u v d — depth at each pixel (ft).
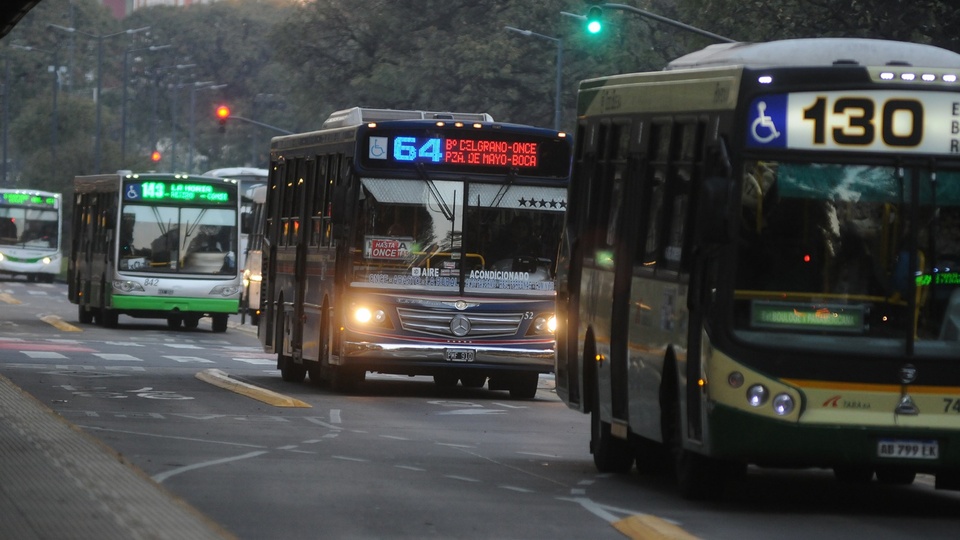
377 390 223.92
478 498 114.93
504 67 598.34
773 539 98.43
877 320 108.37
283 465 132.16
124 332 368.48
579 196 145.69
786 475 138.31
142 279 374.63
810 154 109.60
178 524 91.09
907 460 107.45
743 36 388.16
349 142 208.33
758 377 107.45
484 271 207.62
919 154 109.60
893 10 348.59
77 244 417.90
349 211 205.87
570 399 145.38
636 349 125.18
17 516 92.99
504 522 103.14
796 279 108.58
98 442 132.67
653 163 125.49
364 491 116.78
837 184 109.40
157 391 208.03
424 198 207.00
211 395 203.82
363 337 204.74
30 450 125.80
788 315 108.27
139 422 166.40
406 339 205.57
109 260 377.09
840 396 107.45
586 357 139.44
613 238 132.98
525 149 208.74
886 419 107.45
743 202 109.19
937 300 108.58
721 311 108.27
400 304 205.57
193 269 378.12
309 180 229.04
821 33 371.97
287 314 235.81
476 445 154.81
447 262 207.00
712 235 105.91
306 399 203.00
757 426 107.14
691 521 105.70
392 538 95.20
